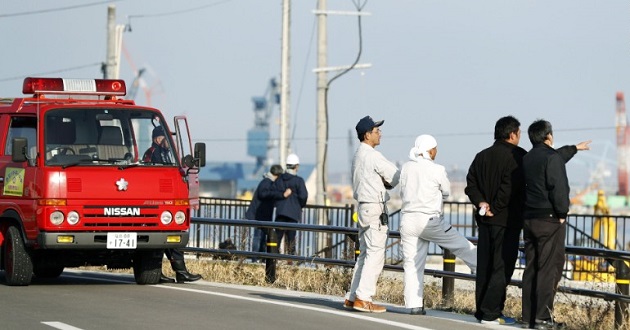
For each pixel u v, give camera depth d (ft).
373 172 168.04
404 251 168.14
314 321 156.97
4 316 156.46
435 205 165.99
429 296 198.59
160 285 209.97
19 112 204.44
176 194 202.80
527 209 156.04
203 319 155.84
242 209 338.13
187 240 204.33
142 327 146.92
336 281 209.97
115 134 201.67
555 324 157.17
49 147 196.85
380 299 201.26
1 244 207.21
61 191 194.29
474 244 181.78
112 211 197.26
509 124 159.53
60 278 227.20
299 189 276.21
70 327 145.79
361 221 169.27
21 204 199.21
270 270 222.48
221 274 228.84
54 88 207.92
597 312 172.96
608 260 167.22
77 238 195.21
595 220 320.91
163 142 204.64
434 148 167.84
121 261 211.00
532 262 157.38
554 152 154.61
